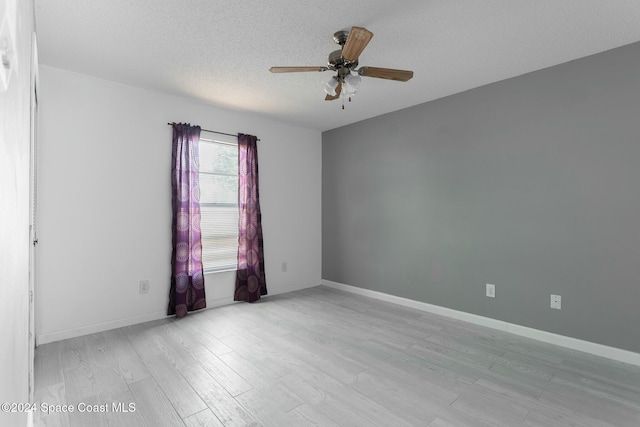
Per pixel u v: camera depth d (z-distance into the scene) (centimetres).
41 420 179
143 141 338
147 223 341
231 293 410
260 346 279
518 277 306
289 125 474
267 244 450
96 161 310
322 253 513
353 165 464
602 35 238
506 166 314
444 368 241
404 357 259
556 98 284
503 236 316
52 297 285
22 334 86
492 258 324
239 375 229
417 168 387
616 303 255
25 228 99
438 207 367
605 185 260
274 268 458
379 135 429
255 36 241
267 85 328
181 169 358
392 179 414
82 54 266
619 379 226
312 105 389
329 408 193
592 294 266
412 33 236
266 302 413
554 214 285
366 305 401
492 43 249
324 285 511
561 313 281
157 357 256
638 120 246
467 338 297
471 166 339
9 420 53
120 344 280
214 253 398
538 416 186
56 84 289
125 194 327
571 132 276
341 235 483
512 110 310
